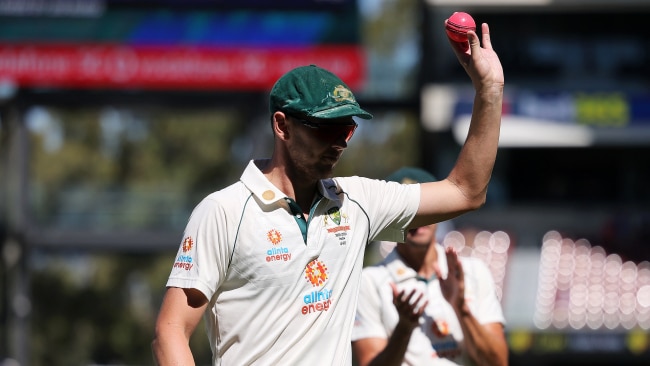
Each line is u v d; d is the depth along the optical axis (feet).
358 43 185.68
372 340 59.11
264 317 41.09
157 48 186.60
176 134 414.62
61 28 186.29
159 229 225.97
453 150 197.06
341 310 42.24
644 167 201.57
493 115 42.88
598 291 182.39
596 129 190.90
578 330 178.09
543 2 191.83
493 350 57.06
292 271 41.19
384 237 44.78
